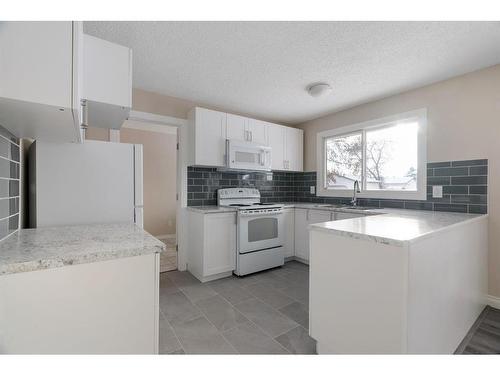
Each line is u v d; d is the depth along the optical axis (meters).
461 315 1.61
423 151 2.54
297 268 3.15
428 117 2.51
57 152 1.62
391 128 2.92
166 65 2.20
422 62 2.08
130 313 0.91
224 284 2.61
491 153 2.11
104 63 1.30
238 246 2.84
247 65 2.19
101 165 1.74
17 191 1.44
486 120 2.14
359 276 1.24
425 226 1.41
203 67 2.23
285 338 1.65
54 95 0.79
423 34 1.70
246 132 3.27
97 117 1.57
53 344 0.79
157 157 4.84
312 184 3.85
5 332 0.74
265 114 3.61
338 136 3.53
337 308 1.35
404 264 1.06
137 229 1.34
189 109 3.10
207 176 3.29
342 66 2.17
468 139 2.24
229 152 3.02
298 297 2.29
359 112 3.19
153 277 0.96
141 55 2.03
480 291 1.94
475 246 1.84
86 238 1.08
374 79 2.41
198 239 2.77
